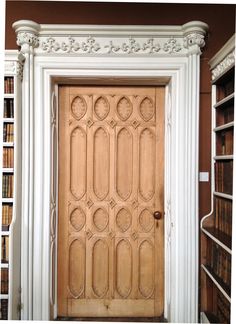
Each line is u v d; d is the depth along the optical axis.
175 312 2.18
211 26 2.23
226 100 1.99
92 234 2.40
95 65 2.18
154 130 2.40
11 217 2.06
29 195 2.14
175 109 2.20
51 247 2.25
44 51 2.18
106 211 2.40
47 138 2.21
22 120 2.13
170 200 2.27
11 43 2.21
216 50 2.24
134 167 2.40
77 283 2.38
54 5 2.22
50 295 2.22
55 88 2.33
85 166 2.39
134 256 2.40
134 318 2.35
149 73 2.20
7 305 1.98
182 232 2.18
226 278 1.89
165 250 2.37
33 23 2.10
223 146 2.18
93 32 2.16
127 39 2.18
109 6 2.23
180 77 2.19
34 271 2.16
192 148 2.15
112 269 2.39
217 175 2.19
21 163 2.13
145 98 2.40
